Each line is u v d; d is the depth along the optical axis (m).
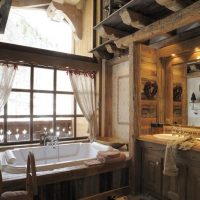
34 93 4.07
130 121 3.33
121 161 3.17
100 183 2.99
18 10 4.82
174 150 2.51
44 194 2.49
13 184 2.27
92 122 4.53
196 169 2.37
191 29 3.03
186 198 2.49
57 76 4.35
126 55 4.18
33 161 1.83
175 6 2.45
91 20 4.94
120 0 3.21
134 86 3.28
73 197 2.72
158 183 2.91
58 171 2.60
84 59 4.54
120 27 3.49
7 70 3.60
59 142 4.22
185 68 3.26
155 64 3.54
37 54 3.88
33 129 4.06
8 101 3.80
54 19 5.21
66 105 4.51
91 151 4.01
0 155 3.13
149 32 2.96
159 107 3.55
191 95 3.17
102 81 4.73
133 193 3.21
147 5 2.80
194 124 3.11
